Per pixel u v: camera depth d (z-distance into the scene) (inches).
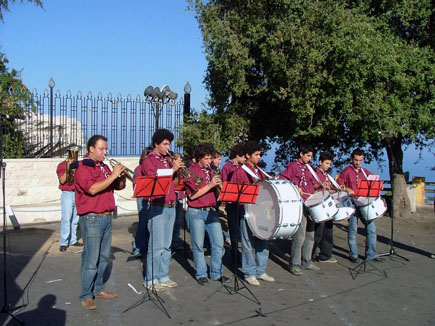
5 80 476.4
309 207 266.7
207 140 451.5
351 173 316.8
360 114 398.3
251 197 229.9
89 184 206.4
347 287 256.4
